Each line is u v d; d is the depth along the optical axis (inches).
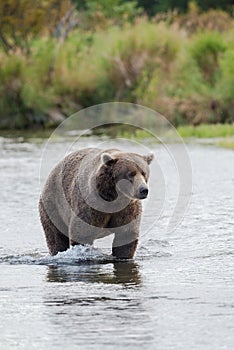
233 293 860.0
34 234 1184.2
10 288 896.3
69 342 713.0
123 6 4163.4
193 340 714.8
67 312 799.1
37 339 722.2
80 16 3996.1
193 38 3255.4
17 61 3213.6
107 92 3179.1
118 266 995.3
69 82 3196.4
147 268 982.4
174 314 788.0
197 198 1455.5
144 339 717.9
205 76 3110.2
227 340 714.2
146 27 3275.1
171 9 4365.2
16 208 1374.3
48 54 3257.9
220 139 2539.4
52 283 916.0
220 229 1194.0
